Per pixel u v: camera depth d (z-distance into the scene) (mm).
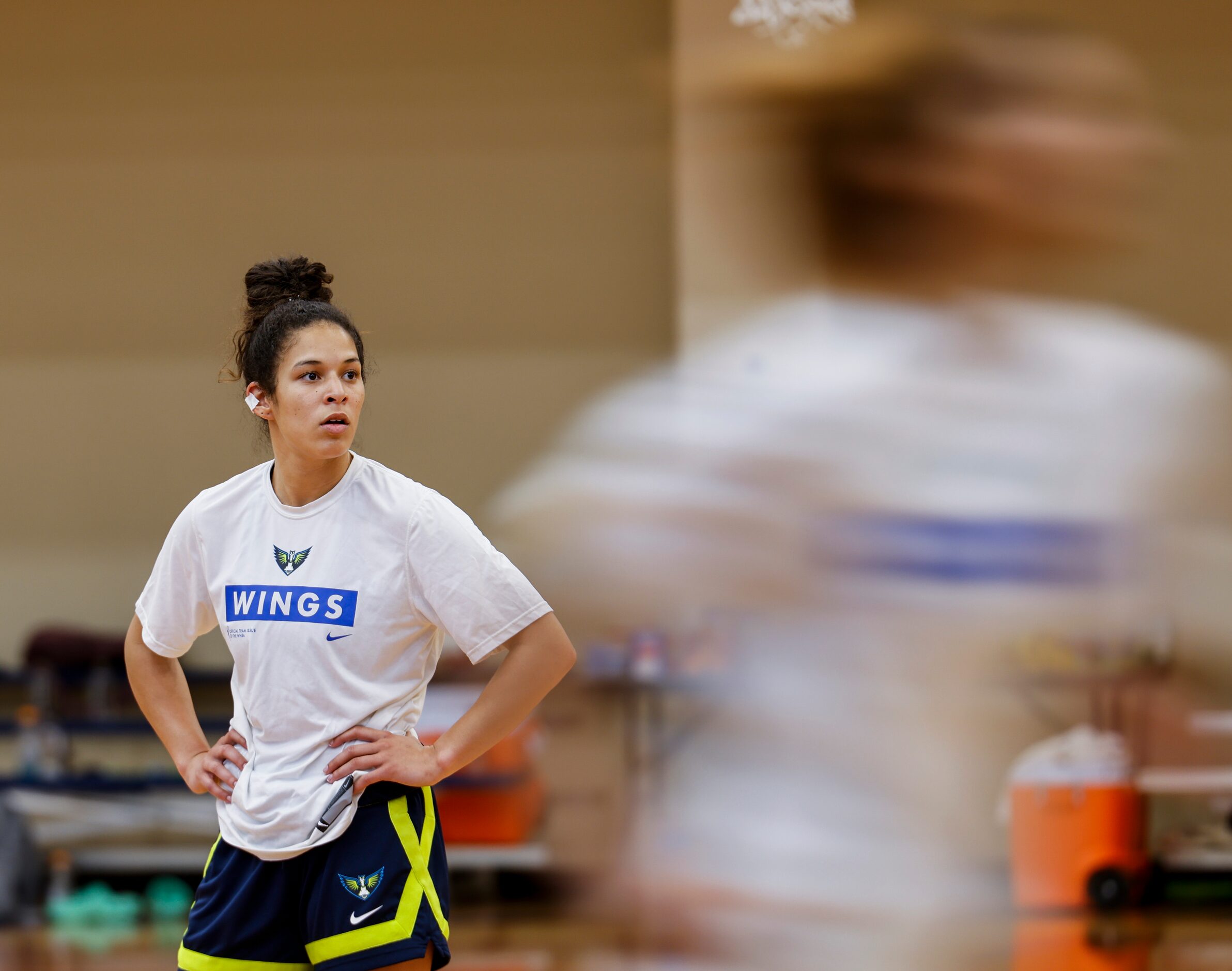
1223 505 19594
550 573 20500
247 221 20922
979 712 19891
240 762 6613
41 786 18969
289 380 6461
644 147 20766
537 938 16641
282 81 20938
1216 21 19953
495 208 20891
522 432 20812
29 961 15695
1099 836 17812
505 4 20844
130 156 20953
